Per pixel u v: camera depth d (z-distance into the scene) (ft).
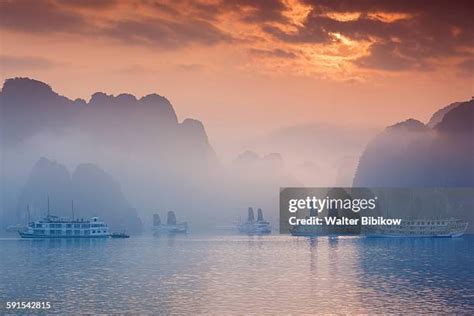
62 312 445.37
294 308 451.53
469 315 425.28
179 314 435.12
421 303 468.34
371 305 462.19
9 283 605.31
